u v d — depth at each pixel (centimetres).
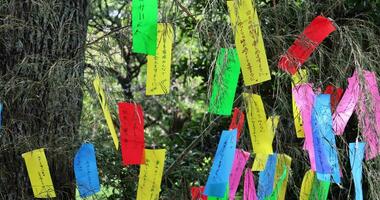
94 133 206
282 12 200
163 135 354
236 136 169
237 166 180
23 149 181
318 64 200
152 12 158
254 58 159
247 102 171
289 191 246
